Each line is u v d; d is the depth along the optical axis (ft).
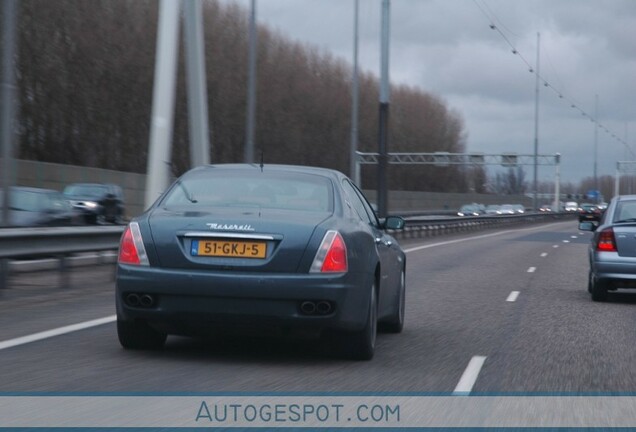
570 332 46.32
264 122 277.64
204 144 84.94
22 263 72.08
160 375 31.12
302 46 308.81
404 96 426.51
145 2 236.22
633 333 46.26
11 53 79.00
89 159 232.32
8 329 40.55
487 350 39.60
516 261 108.99
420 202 378.32
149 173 76.23
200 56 84.48
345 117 331.77
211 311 31.14
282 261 31.17
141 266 31.68
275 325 31.37
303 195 34.58
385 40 161.17
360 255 32.83
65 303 51.19
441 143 455.63
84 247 63.36
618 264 59.77
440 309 55.62
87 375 30.73
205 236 31.37
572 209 466.29
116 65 231.30
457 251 129.08
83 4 221.46
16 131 203.92
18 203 93.15
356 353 34.42
